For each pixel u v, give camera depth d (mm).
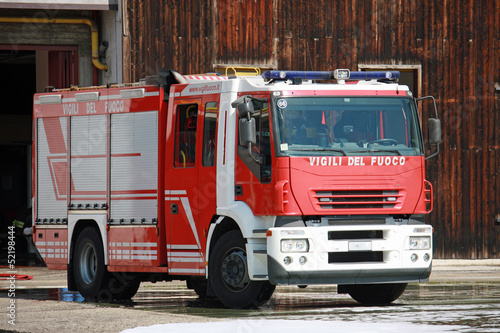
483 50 50031
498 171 50219
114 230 30891
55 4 46125
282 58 47969
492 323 22531
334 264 26156
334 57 48594
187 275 31141
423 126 49594
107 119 31422
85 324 21609
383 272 26594
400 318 23672
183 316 23047
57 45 48906
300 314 24922
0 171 63969
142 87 30172
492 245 50156
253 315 24781
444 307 26938
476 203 50094
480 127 50094
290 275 25828
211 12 47125
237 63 47406
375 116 27203
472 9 49875
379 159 26734
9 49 48625
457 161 49906
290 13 48062
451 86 49750
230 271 27141
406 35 49281
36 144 34062
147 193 29875
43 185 33750
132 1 46500
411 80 50031
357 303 29125
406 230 26859
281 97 26391
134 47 46500
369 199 26594
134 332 20219
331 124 26734
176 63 46844
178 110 29062
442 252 49750
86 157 32125
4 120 64062
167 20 46781
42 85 50531
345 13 48656
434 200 49719
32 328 21156
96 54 47969
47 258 33531
